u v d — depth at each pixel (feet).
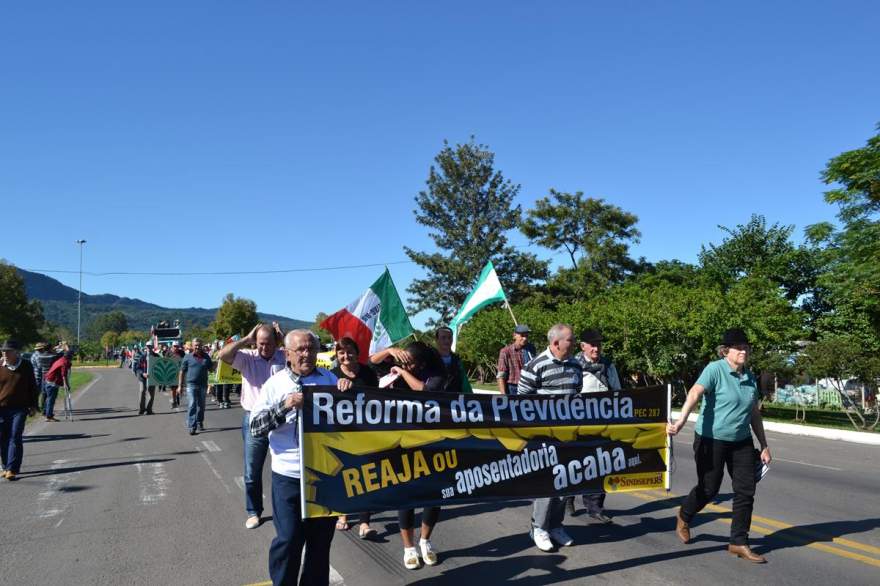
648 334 67.67
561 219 124.67
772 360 66.49
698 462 18.81
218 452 37.58
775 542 19.83
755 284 78.84
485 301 36.96
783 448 42.22
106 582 16.80
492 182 157.79
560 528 19.77
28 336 204.13
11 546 19.89
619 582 16.43
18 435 30.25
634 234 121.90
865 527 21.62
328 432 14.35
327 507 14.12
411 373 18.40
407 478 15.20
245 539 20.47
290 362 14.60
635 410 17.98
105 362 271.28
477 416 16.22
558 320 81.46
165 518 23.07
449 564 18.04
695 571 17.17
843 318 77.25
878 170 62.13
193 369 45.47
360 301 26.48
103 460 35.09
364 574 17.30
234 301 208.85
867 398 65.16
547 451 16.96
